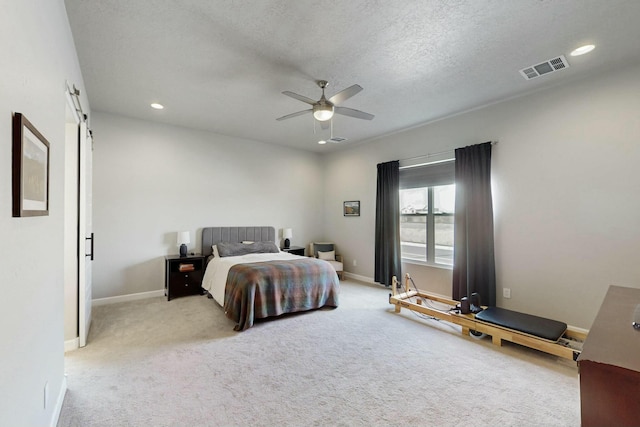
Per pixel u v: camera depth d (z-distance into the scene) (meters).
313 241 6.55
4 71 0.96
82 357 2.56
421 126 4.66
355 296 4.59
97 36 2.37
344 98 2.80
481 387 2.14
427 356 2.62
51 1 1.63
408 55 2.65
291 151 6.23
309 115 4.27
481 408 1.91
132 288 4.39
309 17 2.15
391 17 2.14
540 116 3.34
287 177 6.16
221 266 4.13
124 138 4.33
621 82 2.80
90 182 3.30
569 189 3.12
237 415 1.84
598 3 1.98
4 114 0.96
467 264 3.89
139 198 4.46
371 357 2.60
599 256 2.93
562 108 3.18
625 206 2.78
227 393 2.06
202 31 2.32
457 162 4.06
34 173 1.23
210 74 3.02
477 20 2.17
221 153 5.28
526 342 2.62
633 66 2.74
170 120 4.50
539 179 3.34
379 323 3.42
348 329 3.24
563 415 1.84
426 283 4.64
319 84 3.16
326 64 2.81
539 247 3.33
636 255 2.72
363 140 5.64
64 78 2.01
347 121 4.49
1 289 0.94
